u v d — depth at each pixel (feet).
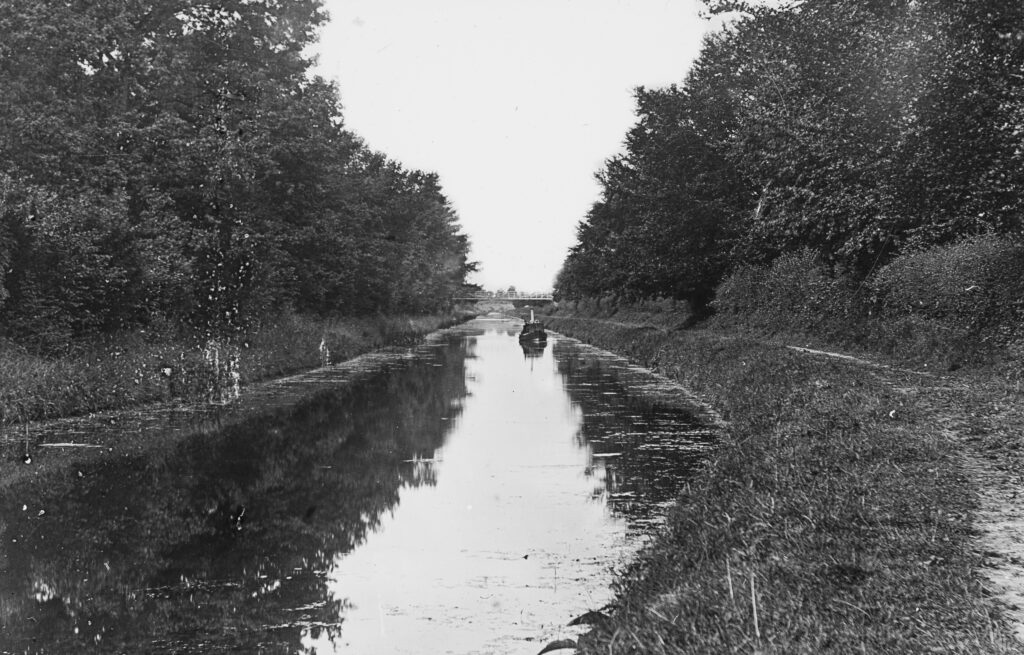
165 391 64.90
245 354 87.92
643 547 26.03
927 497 22.25
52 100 70.69
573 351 150.92
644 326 170.71
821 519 20.42
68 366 57.31
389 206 193.67
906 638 13.42
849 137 57.82
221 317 90.68
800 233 80.74
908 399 39.32
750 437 35.24
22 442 45.42
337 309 151.23
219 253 90.68
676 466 40.24
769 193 78.59
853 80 56.70
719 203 114.73
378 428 53.72
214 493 35.53
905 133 50.55
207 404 64.75
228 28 94.94
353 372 98.99
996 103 46.78
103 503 33.60
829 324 83.35
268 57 99.76
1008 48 45.47
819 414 36.50
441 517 31.27
